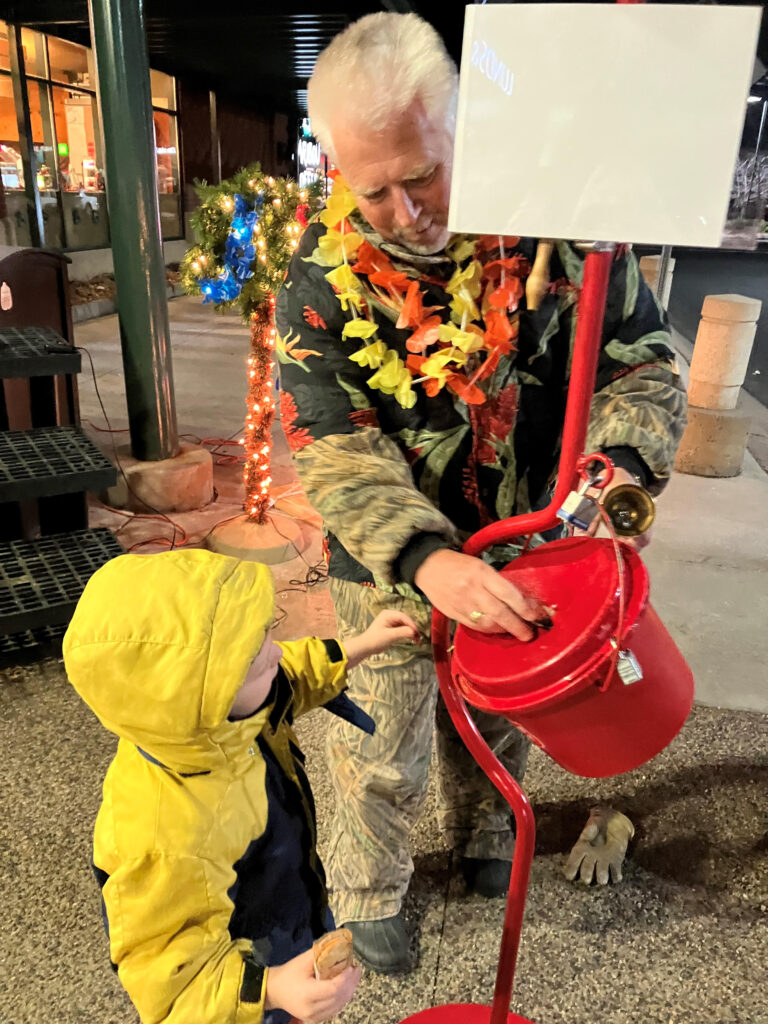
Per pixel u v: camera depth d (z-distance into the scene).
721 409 4.59
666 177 0.69
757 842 2.01
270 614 0.99
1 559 2.83
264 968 0.98
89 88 9.73
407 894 1.83
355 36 1.05
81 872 1.86
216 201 2.79
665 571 3.38
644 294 1.35
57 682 2.54
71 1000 1.58
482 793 1.78
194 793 1.01
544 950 1.72
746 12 0.65
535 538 1.47
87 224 9.98
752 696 2.57
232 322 8.70
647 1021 1.58
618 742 1.02
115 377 6.25
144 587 0.96
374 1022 1.56
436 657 1.17
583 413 0.91
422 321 1.22
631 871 1.92
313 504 1.22
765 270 14.33
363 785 1.55
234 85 12.30
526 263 1.25
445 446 1.34
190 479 3.82
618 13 0.67
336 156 1.11
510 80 0.70
